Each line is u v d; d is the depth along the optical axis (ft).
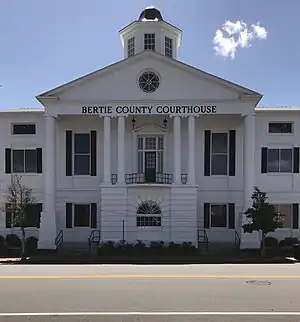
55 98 96.48
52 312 35.68
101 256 82.58
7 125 102.27
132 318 33.68
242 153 101.30
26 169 102.12
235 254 84.69
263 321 32.81
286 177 100.99
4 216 100.58
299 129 100.99
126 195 96.22
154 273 57.26
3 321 32.99
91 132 102.47
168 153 101.40
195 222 95.35
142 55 96.37
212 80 96.12
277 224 82.58
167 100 96.48
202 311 35.88
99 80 97.19
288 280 50.96
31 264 72.23
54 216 95.61
